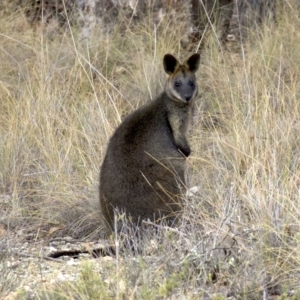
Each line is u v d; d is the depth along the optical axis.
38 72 25.80
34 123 22.72
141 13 29.75
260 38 27.95
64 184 20.31
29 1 30.98
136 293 13.24
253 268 14.93
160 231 16.77
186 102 18.67
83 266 14.30
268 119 20.77
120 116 22.91
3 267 15.09
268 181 17.00
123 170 17.58
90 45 28.06
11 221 19.36
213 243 15.44
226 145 20.91
